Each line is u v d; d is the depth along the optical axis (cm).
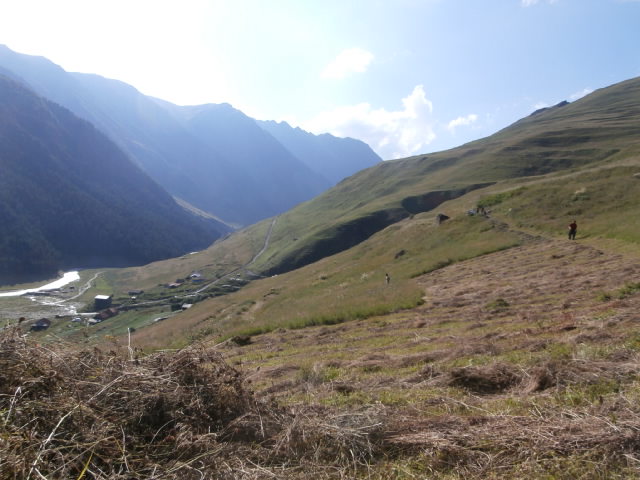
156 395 392
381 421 424
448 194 8569
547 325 932
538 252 2547
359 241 8275
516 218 3562
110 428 343
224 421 417
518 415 424
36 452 292
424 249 3703
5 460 274
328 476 346
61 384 371
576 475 321
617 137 9906
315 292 3431
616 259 1884
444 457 362
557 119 15800
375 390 591
